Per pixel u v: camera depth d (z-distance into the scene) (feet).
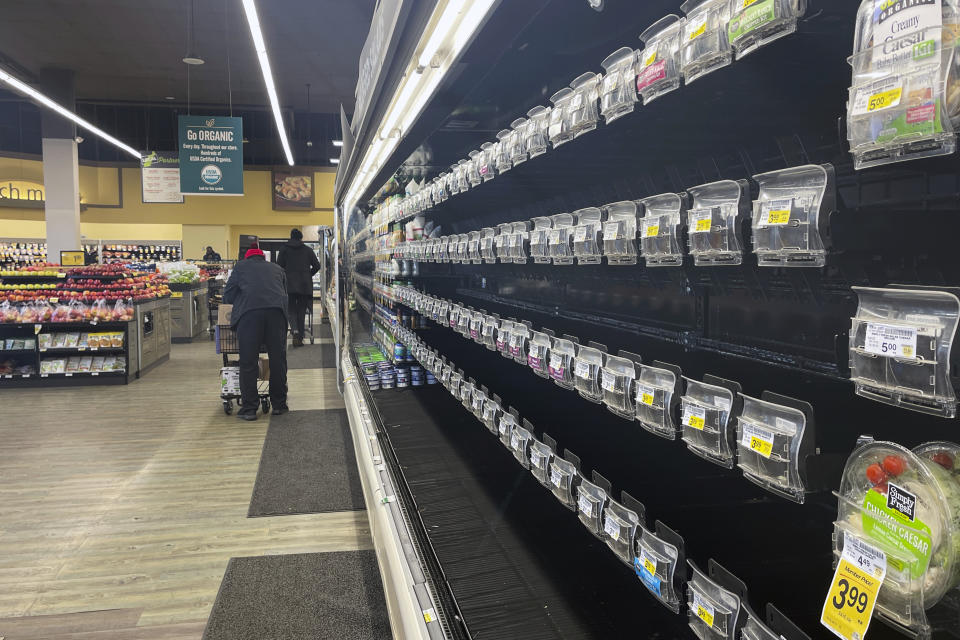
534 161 5.31
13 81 31.09
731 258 3.08
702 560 3.70
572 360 5.15
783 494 2.59
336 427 17.66
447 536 6.45
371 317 19.44
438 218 12.28
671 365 3.67
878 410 2.92
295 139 63.31
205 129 40.78
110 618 8.14
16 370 23.11
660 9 4.41
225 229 63.62
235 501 12.18
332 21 37.11
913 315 2.04
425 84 6.55
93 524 11.12
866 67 2.06
